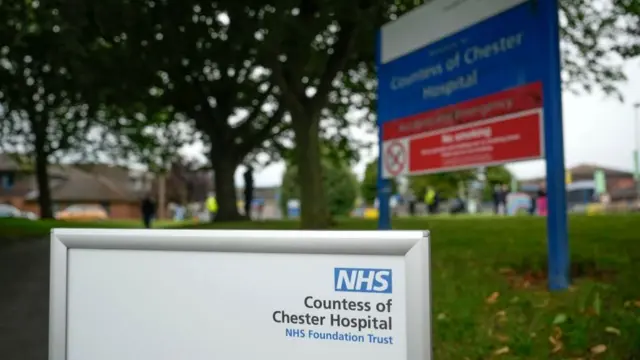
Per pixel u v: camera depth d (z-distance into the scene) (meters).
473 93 9.00
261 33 13.96
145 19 13.90
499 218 22.81
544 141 7.51
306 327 2.48
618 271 7.69
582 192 70.31
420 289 2.29
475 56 8.91
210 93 27.91
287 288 2.51
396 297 2.35
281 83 17.89
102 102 24.02
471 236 13.41
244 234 2.56
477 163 8.91
